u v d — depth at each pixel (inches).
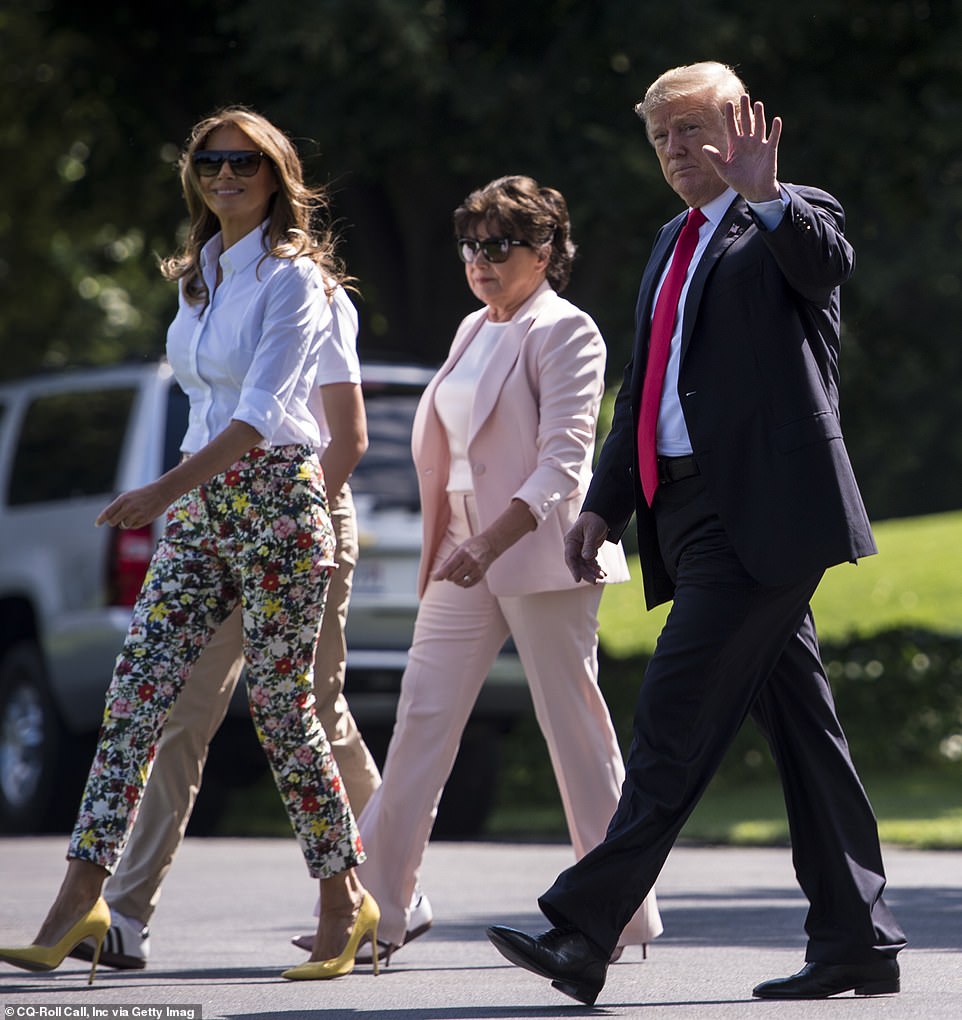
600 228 2000.5
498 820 1777.8
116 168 2464.3
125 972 776.9
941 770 2064.5
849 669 2089.1
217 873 1243.2
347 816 753.0
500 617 820.0
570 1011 667.4
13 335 3284.9
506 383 807.1
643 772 659.4
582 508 729.6
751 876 1214.3
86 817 709.3
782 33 1943.9
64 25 2262.6
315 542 731.4
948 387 4628.4
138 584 1472.7
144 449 1488.7
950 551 3026.6
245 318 729.0
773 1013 655.8
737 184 638.5
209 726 799.1
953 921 936.9
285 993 714.2
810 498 652.7
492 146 1956.2
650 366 687.7
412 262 2239.2
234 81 2170.3
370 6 1823.3
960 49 2065.7
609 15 1908.2
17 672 1572.3
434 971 783.7
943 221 2470.5
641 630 2652.6
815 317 668.1
